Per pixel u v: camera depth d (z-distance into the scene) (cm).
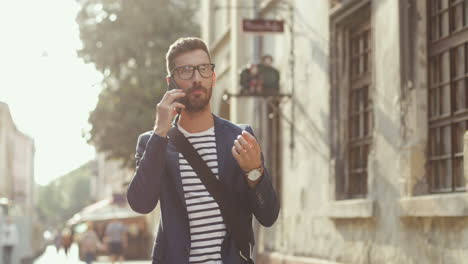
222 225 344
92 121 2927
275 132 1444
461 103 718
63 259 3856
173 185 346
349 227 993
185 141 347
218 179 349
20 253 2844
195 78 342
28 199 6931
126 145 2912
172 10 3030
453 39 730
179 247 341
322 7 1122
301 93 1234
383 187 870
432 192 775
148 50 2959
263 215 347
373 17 917
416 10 791
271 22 1257
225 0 2155
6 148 5456
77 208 13900
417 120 787
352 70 1052
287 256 1253
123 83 2912
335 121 1070
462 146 716
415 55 791
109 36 2917
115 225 2456
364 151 995
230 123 362
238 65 1728
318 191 1131
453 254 694
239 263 342
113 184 6438
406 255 800
